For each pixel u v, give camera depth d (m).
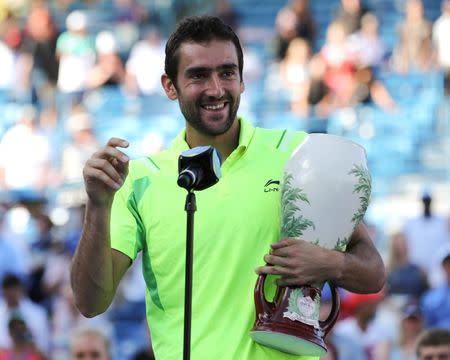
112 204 7.67
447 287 17.91
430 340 11.51
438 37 29.70
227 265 7.44
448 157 27.77
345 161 7.32
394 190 27.23
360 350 16.62
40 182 27.25
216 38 7.48
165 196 7.61
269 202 7.52
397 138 28.06
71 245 21.66
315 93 28.41
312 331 7.24
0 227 22.12
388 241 23.03
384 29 32.66
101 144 29.59
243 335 7.38
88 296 7.42
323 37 33.28
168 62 7.61
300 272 7.16
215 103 7.48
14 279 18.88
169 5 34.16
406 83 29.53
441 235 22.08
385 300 18.92
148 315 7.67
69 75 30.86
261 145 7.71
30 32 31.28
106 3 34.50
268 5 34.44
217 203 7.50
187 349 7.01
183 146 7.77
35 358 17.08
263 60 31.83
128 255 7.62
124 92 30.53
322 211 7.28
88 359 12.95
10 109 30.53
